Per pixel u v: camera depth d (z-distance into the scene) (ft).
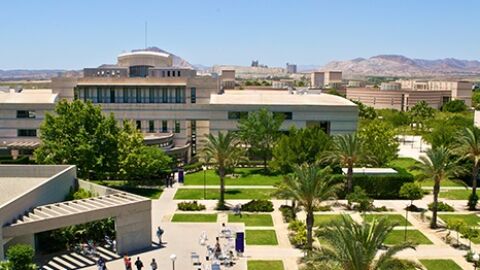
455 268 131.64
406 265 86.89
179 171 233.96
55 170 170.60
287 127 283.38
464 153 191.83
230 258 137.28
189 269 131.03
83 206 142.10
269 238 155.22
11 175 169.68
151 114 286.46
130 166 209.97
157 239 154.40
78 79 286.25
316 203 139.64
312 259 88.99
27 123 281.95
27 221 126.82
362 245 87.92
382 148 242.99
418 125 472.03
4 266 102.83
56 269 130.62
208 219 175.73
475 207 190.90
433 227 165.58
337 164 219.61
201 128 298.97
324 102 293.84
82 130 200.03
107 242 149.48
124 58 352.08
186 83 289.53
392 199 206.08
